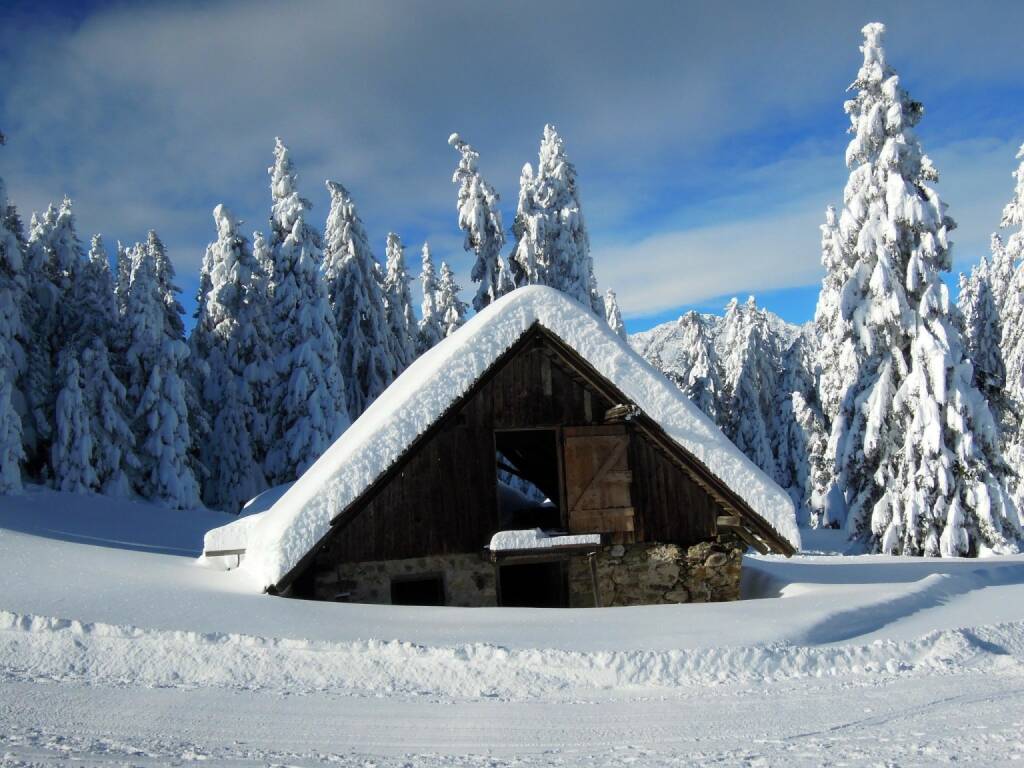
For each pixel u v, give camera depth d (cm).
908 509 2461
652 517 1421
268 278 4556
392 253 4856
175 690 787
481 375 1348
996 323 4259
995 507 2384
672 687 851
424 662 883
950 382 2453
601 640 987
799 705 781
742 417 4838
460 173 3422
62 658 849
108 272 4606
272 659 877
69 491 3334
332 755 623
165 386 3709
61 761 568
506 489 2122
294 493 1559
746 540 1444
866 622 1150
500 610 1188
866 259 2602
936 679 881
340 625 1023
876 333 2591
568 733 693
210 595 1127
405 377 1795
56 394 3581
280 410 3544
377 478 1263
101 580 1173
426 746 652
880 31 2589
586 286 3250
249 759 602
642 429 1402
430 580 1394
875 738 673
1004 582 1662
